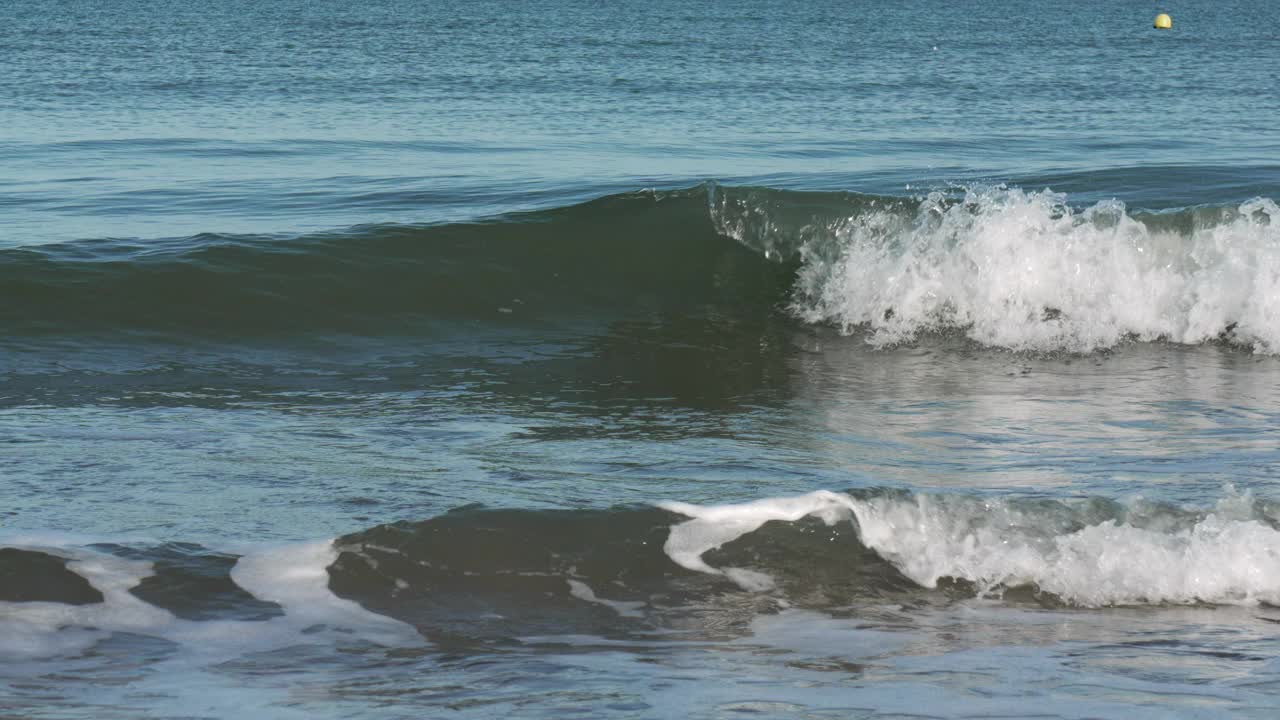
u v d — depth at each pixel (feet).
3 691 27.32
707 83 229.86
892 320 72.18
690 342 68.39
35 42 307.17
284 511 38.78
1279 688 27.86
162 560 34.99
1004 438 50.26
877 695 27.27
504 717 25.75
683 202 80.02
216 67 249.75
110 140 140.56
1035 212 73.61
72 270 68.74
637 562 36.09
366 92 206.28
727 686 28.04
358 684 28.19
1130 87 234.58
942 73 264.31
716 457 46.21
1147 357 67.00
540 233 77.87
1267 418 54.44
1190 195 99.45
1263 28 490.49
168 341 63.93
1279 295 69.56
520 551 36.22
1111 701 26.84
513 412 53.36
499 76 239.50
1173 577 35.70
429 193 104.68
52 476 41.57
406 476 42.60
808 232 77.30
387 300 71.05
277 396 55.36
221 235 74.64
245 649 30.60
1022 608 34.53
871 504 38.50
